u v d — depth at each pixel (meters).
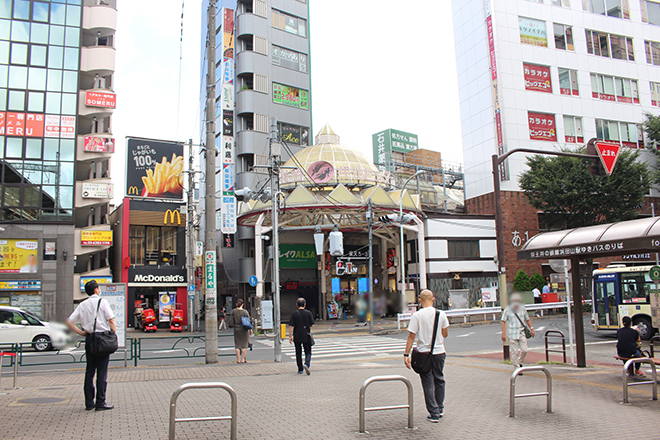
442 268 38.25
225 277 42.69
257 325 31.42
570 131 43.53
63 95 31.75
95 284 7.92
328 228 34.75
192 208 32.97
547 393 7.68
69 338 10.15
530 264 40.72
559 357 16.19
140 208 35.34
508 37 42.88
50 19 32.06
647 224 10.67
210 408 7.95
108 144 33.12
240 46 44.31
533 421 7.14
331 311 40.38
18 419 7.14
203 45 49.81
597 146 15.37
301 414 7.57
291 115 45.09
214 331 14.66
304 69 46.88
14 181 30.16
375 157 62.44
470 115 44.88
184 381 11.01
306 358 12.02
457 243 39.16
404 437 6.29
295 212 32.69
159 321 34.03
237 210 37.16
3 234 29.36
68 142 31.42
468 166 44.88
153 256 35.72
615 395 9.12
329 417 7.37
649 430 6.66
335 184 35.88
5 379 11.65
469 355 17.39
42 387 10.20
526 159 40.66
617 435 6.43
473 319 33.16
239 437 6.27
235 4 43.97
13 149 30.38
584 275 40.25
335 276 41.62
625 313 21.95
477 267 39.31
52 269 29.92
